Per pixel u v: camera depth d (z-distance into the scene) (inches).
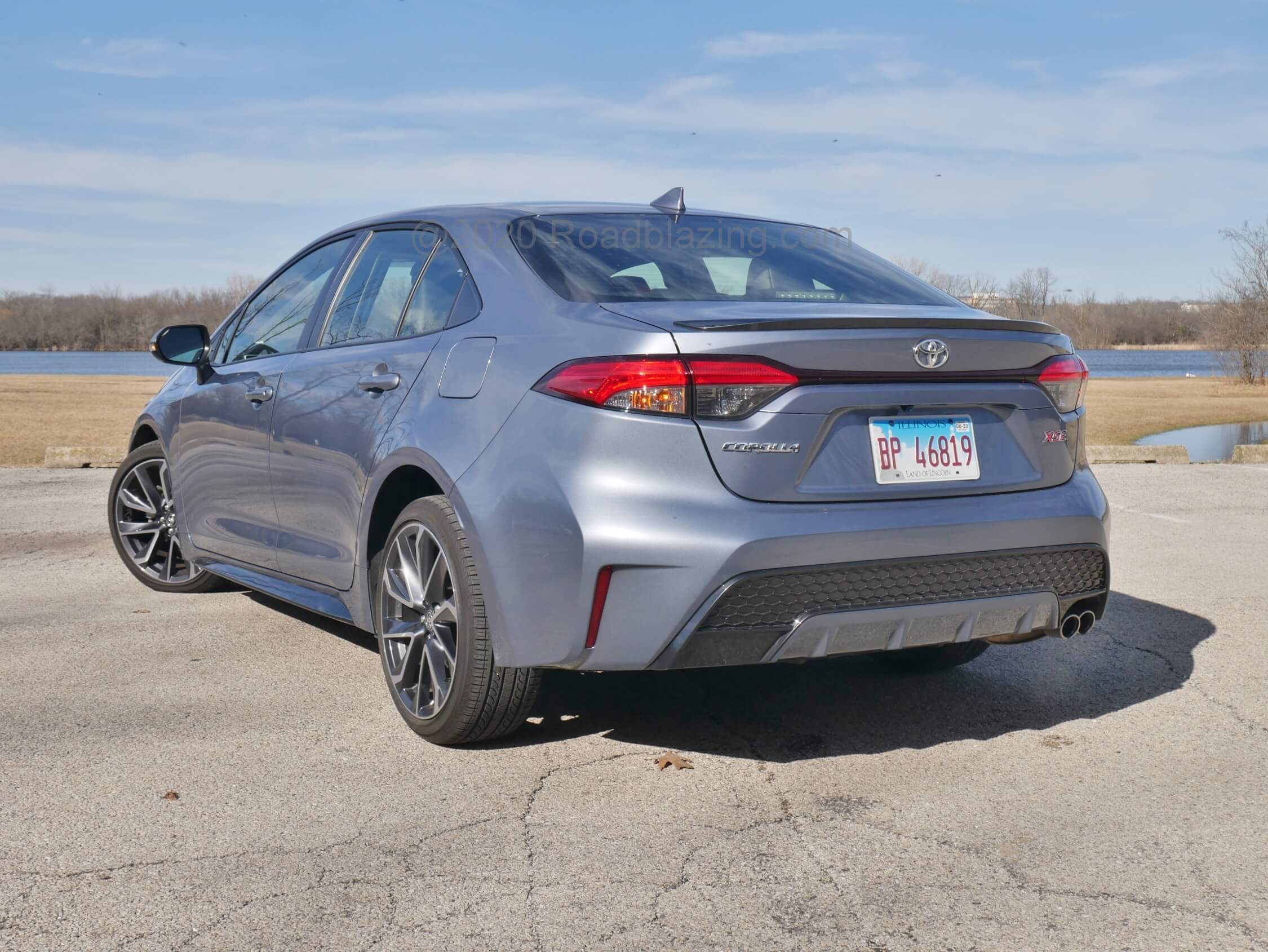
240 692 145.0
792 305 120.0
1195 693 144.9
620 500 104.9
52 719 134.0
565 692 145.0
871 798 111.1
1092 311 5807.1
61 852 98.6
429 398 125.3
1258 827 104.0
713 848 99.7
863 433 109.9
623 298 118.6
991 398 115.8
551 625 109.2
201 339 181.3
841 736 129.2
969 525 111.7
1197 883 93.0
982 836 102.2
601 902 89.7
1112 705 140.3
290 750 123.9
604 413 106.2
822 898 90.4
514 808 108.3
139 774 116.8
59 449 434.0
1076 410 124.2
